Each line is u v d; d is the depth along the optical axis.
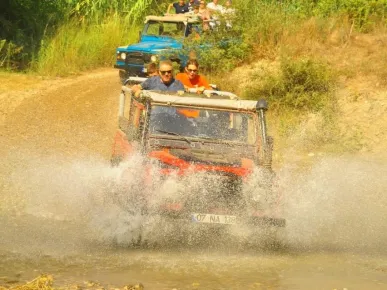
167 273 14.23
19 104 34.06
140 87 18.53
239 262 15.34
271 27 36.34
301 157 27.52
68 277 13.62
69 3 52.09
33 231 17.05
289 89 32.25
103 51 47.88
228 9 37.78
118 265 14.69
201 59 35.50
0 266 14.17
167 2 54.47
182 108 17.94
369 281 14.08
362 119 30.75
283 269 14.88
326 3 38.53
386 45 35.12
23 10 48.53
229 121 17.97
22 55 44.88
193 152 17.14
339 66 33.91
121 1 54.50
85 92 37.78
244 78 34.41
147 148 17.08
